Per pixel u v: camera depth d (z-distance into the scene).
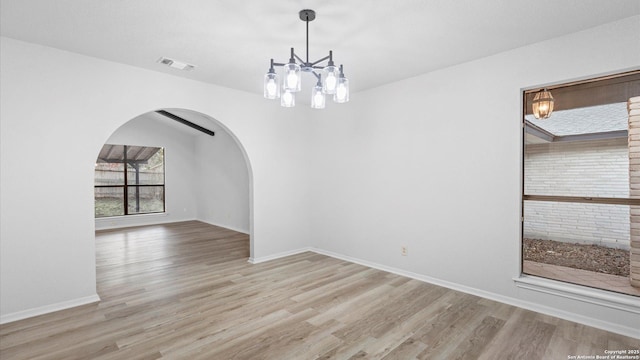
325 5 2.19
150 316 2.80
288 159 4.94
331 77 2.21
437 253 3.58
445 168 3.49
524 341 2.38
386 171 4.07
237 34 2.66
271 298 3.21
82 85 3.11
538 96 2.96
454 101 3.40
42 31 2.61
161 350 2.26
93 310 2.93
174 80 3.75
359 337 2.45
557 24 2.49
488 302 3.09
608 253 2.64
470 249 3.31
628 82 2.54
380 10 2.26
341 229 4.70
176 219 8.49
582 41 2.60
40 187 2.89
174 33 2.64
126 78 3.38
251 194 4.56
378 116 4.15
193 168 8.83
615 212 2.60
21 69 2.79
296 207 5.05
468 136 3.30
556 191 2.87
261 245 4.61
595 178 2.69
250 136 4.49
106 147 7.54
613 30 2.46
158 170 8.28
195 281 3.72
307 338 2.43
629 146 2.53
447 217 3.48
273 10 2.27
